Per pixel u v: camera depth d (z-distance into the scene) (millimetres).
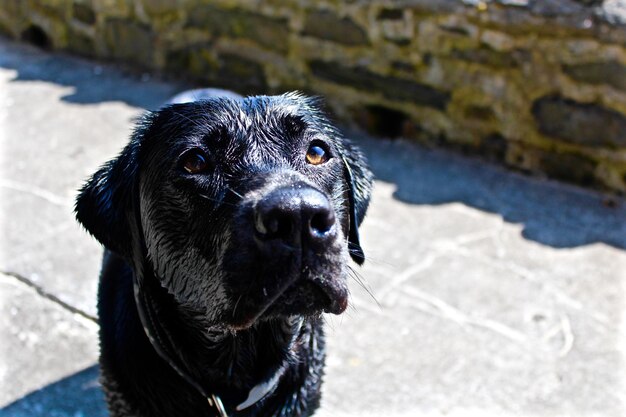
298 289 441
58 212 979
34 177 1058
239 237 442
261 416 558
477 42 1064
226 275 448
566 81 1017
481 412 700
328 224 436
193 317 517
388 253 914
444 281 869
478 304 835
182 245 490
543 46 1018
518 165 1097
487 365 754
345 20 1157
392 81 1154
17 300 820
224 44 1296
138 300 527
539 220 980
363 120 1204
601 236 946
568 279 872
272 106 507
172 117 513
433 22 1087
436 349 773
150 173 506
